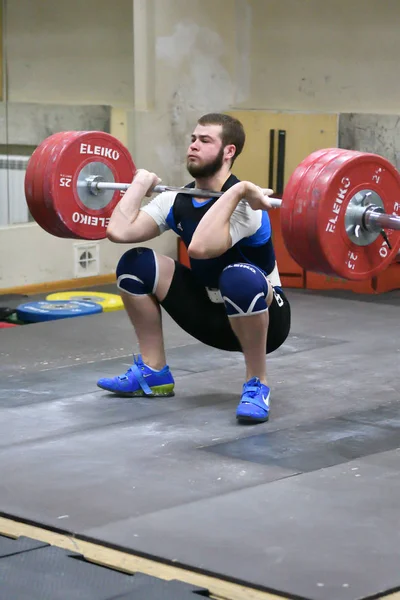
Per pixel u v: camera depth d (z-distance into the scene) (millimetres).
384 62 7891
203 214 4164
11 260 7605
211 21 8406
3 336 5949
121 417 4242
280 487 3377
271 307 4234
